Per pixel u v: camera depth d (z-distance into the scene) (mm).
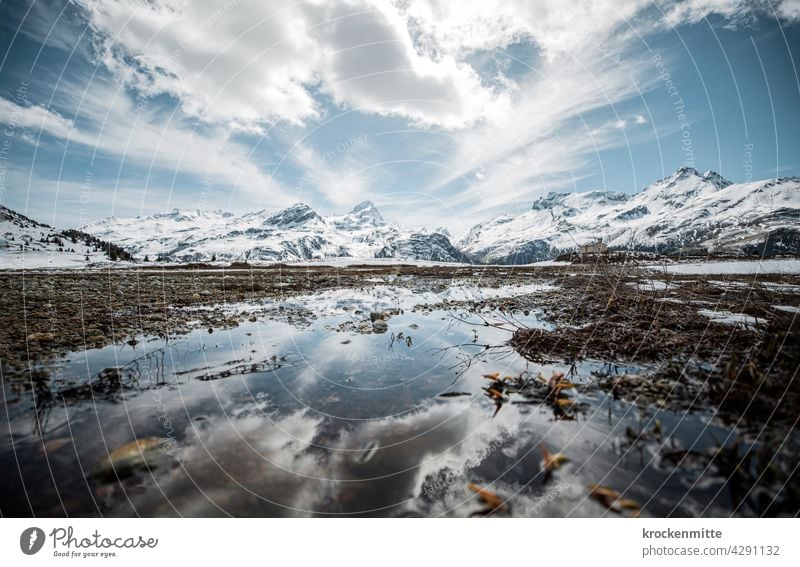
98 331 5980
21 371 4082
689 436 2498
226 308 8945
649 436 2525
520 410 3039
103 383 3730
